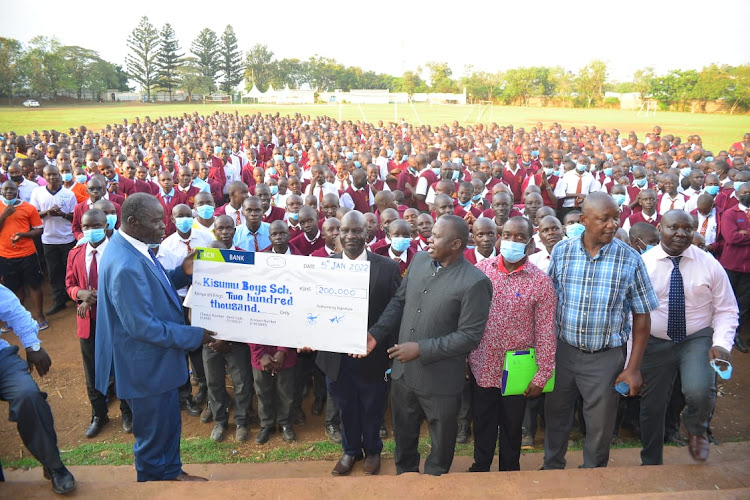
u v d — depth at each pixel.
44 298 9.59
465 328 3.73
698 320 4.21
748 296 7.67
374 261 4.61
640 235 5.76
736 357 7.32
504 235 4.04
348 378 4.55
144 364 3.80
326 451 5.21
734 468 3.44
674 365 4.28
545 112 60.09
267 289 4.18
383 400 4.71
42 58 73.50
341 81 122.88
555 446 4.33
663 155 13.38
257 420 5.78
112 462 4.93
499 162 12.28
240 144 21.44
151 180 11.54
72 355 7.44
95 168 11.48
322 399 6.04
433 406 3.93
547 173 11.81
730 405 6.08
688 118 41.81
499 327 4.13
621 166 12.98
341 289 4.10
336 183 11.63
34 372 6.91
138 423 3.91
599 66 70.56
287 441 5.42
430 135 23.44
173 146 19.56
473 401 4.46
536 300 4.02
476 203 9.06
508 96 78.94
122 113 59.28
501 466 4.48
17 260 7.99
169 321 3.93
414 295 3.98
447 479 3.34
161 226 3.88
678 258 4.20
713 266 4.13
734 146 17.09
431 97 75.56
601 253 3.92
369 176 10.52
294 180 9.35
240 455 5.16
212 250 4.23
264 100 89.50
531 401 5.31
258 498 3.14
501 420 4.38
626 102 67.19
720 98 46.47
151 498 3.17
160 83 101.69
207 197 6.61
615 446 5.25
